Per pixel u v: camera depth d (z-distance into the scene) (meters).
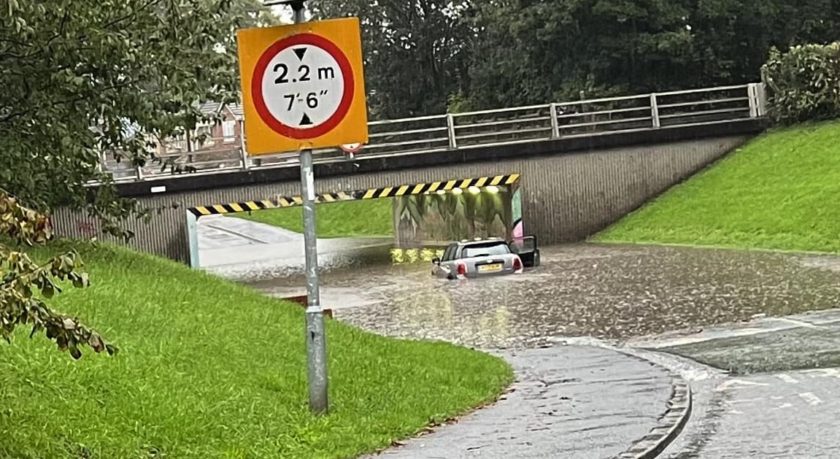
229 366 10.86
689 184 41.88
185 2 17.17
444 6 77.31
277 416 9.41
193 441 8.19
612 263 31.83
